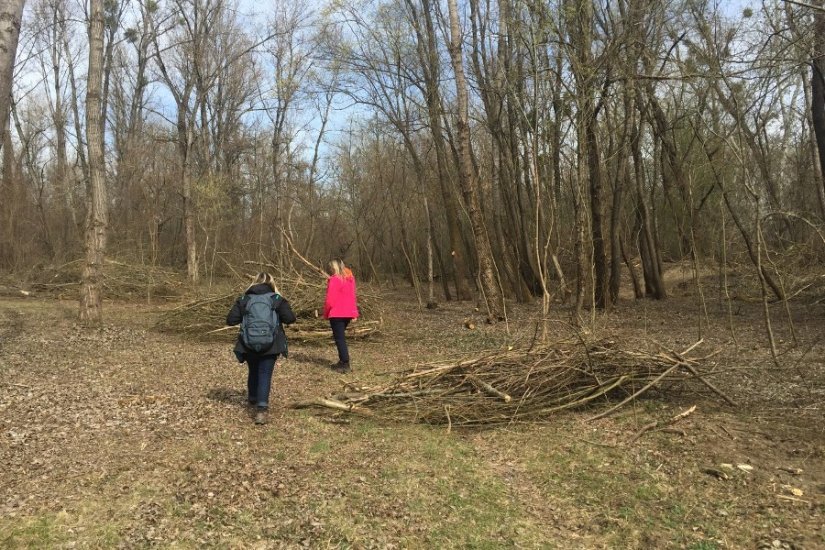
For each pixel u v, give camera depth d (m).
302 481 4.19
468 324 12.62
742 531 3.55
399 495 4.01
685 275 21.45
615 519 3.73
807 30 10.17
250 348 5.58
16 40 5.19
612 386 6.12
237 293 10.88
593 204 14.23
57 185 24.09
